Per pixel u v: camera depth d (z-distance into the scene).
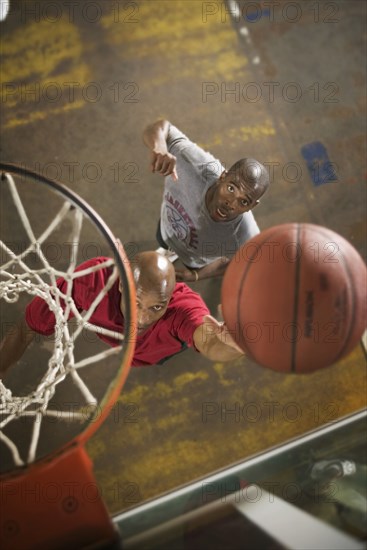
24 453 2.55
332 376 2.84
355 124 3.05
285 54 3.06
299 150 2.99
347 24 3.12
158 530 1.82
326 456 2.13
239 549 1.57
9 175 2.03
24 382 2.59
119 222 2.78
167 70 2.96
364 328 1.55
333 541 1.54
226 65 3.00
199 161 2.35
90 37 2.93
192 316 2.11
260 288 1.49
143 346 2.23
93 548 1.71
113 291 2.14
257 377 2.79
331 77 3.07
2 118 2.81
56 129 2.83
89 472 1.79
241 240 2.41
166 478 2.65
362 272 1.55
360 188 3.00
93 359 2.11
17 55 2.88
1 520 1.73
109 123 2.87
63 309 2.26
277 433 2.76
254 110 2.99
